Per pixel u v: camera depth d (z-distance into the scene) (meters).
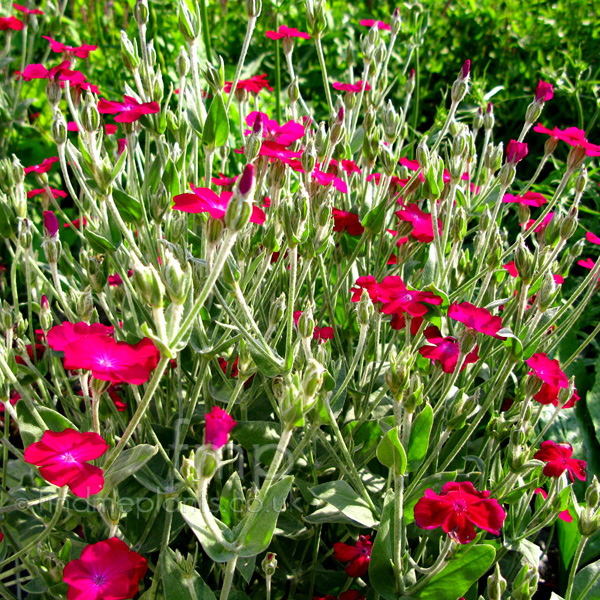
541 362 0.34
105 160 0.34
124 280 0.35
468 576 0.31
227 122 0.36
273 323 0.35
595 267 0.37
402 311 0.34
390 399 0.41
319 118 0.86
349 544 0.39
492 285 0.40
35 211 0.66
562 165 0.75
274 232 0.33
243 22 0.90
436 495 0.30
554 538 0.48
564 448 0.35
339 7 0.94
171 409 0.40
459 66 0.95
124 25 0.85
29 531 0.35
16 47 0.77
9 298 0.60
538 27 0.91
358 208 0.45
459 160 0.38
